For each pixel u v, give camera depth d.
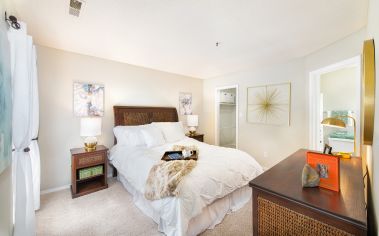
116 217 2.05
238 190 2.32
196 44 2.57
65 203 2.34
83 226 1.90
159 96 4.04
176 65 3.65
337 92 3.63
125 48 2.74
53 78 2.68
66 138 2.80
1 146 0.97
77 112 2.90
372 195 0.97
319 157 1.01
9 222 1.34
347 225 0.72
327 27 2.04
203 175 1.82
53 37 2.34
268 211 0.98
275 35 2.26
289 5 1.65
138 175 2.13
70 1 1.61
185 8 1.70
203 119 5.04
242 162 2.33
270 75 3.54
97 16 1.85
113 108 3.31
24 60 1.47
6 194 1.25
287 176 1.16
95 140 2.85
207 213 1.87
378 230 0.73
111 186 2.86
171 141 3.32
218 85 4.62
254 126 3.82
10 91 1.17
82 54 2.95
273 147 3.51
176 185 1.60
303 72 3.07
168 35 2.28
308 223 0.83
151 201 1.78
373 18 1.04
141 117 3.59
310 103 2.91
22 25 1.46
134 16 1.85
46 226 1.89
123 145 2.94
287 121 3.29
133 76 3.60
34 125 2.11
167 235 1.67
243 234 1.80
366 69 0.89
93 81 3.08
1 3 1.11
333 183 0.95
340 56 2.33
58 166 2.73
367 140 0.91
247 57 3.12
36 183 2.15
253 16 1.83
